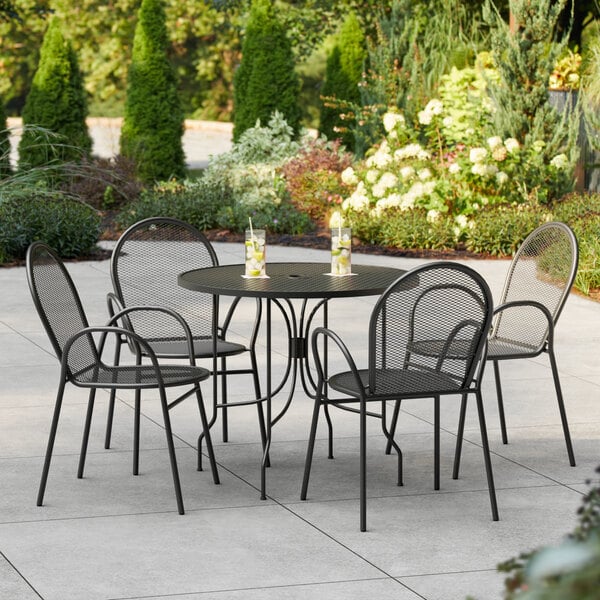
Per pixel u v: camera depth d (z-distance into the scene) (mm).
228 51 37719
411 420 6004
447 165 13531
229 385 6801
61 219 12234
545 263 5633
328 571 3912
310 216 15031
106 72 37562
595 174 14766
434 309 4547
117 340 5703
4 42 37562
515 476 5043
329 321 8812
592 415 6141
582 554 1360
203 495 4766
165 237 6109
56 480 4957
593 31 23000
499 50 13867
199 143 31594
